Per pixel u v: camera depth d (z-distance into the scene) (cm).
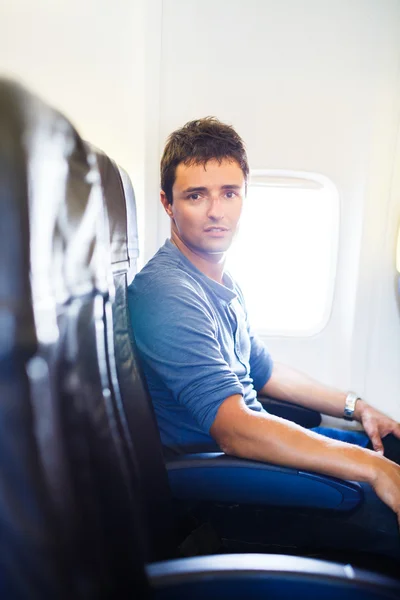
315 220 144
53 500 27
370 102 131
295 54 129
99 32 97
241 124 132
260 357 123
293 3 127
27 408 25
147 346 83
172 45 126
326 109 132
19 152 22
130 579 42
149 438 68
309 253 147
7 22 68
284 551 82
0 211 22
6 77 24
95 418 42
